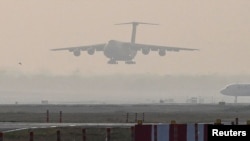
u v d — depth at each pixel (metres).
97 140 197.12
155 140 158.12
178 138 158.50
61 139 195.38
